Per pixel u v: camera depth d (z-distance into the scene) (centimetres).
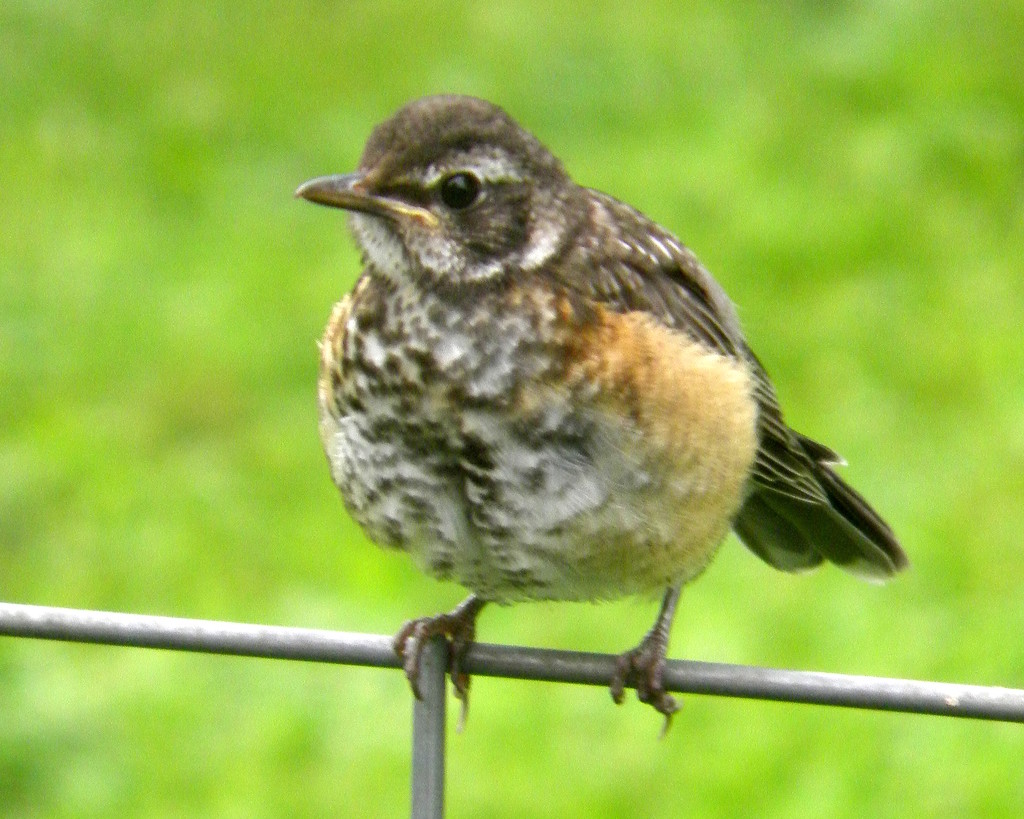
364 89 1700
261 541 1209
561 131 1630
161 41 1789
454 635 695
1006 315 1384
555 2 1811
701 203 1521
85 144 1645
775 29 1759
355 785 1028
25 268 1483
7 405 1345
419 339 664
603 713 1047
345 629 1125
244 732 1059
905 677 1062
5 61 1758
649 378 662
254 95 1702
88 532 1229
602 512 666
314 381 1360
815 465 805
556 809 1002
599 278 677
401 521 690
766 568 1134
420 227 668
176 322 1423
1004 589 1128
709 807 998
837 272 1441
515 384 660
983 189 1533
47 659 1102
